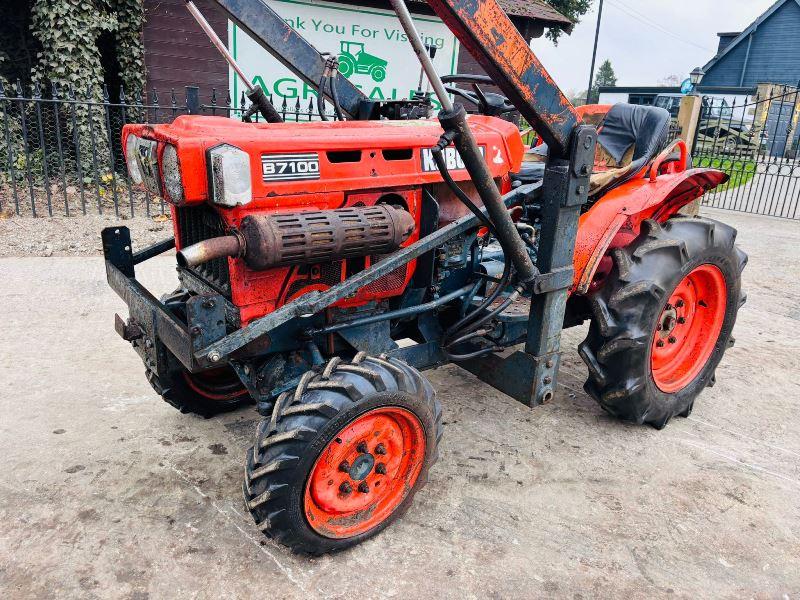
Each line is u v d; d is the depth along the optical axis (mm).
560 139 2268
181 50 8414
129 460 2676
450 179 2127
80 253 5629
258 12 2801
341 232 2086
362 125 2465
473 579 2084
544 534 2314
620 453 2865
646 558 2209
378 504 2264
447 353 2779
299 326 2375
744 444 2984
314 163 2133
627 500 2527
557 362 2645
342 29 8703
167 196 2092
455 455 2801
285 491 1939
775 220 9086
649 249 2787
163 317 2170
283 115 6605
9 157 6469
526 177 3010
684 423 3166
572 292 2811
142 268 5254
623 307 2746
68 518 2303
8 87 8500
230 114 8086
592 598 2025
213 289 2289
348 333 2480
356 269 2367
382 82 9188
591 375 2883
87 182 8000
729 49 30406
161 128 2152
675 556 2223
